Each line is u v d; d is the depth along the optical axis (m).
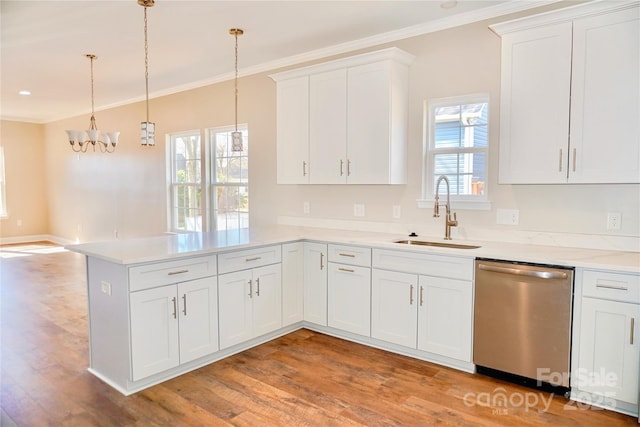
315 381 2.81
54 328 3.78
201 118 5.49
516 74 2.83
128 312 2.58
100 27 3.53
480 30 3.29
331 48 4.08
